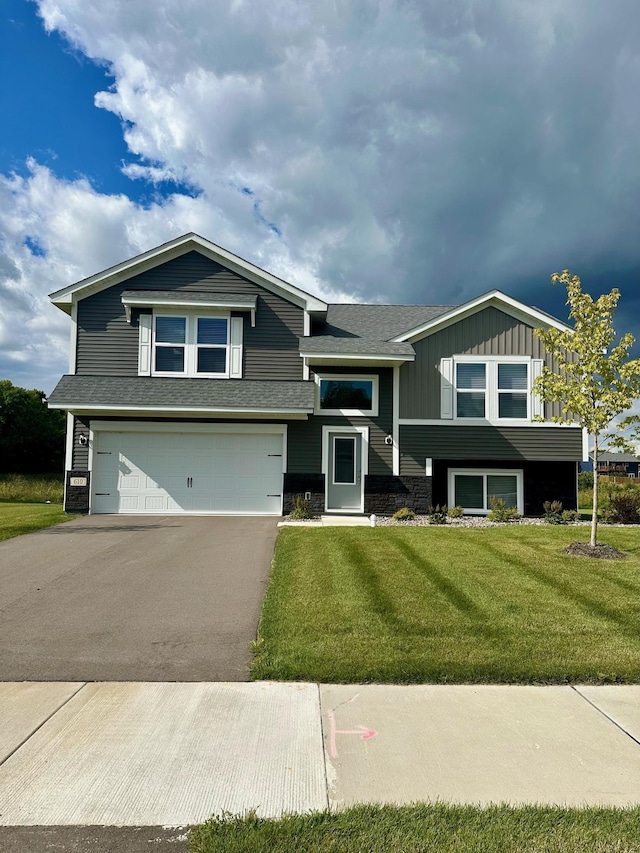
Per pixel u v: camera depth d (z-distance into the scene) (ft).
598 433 32.48
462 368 54.60
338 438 54.13
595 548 32.04
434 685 15.61
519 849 9.18
